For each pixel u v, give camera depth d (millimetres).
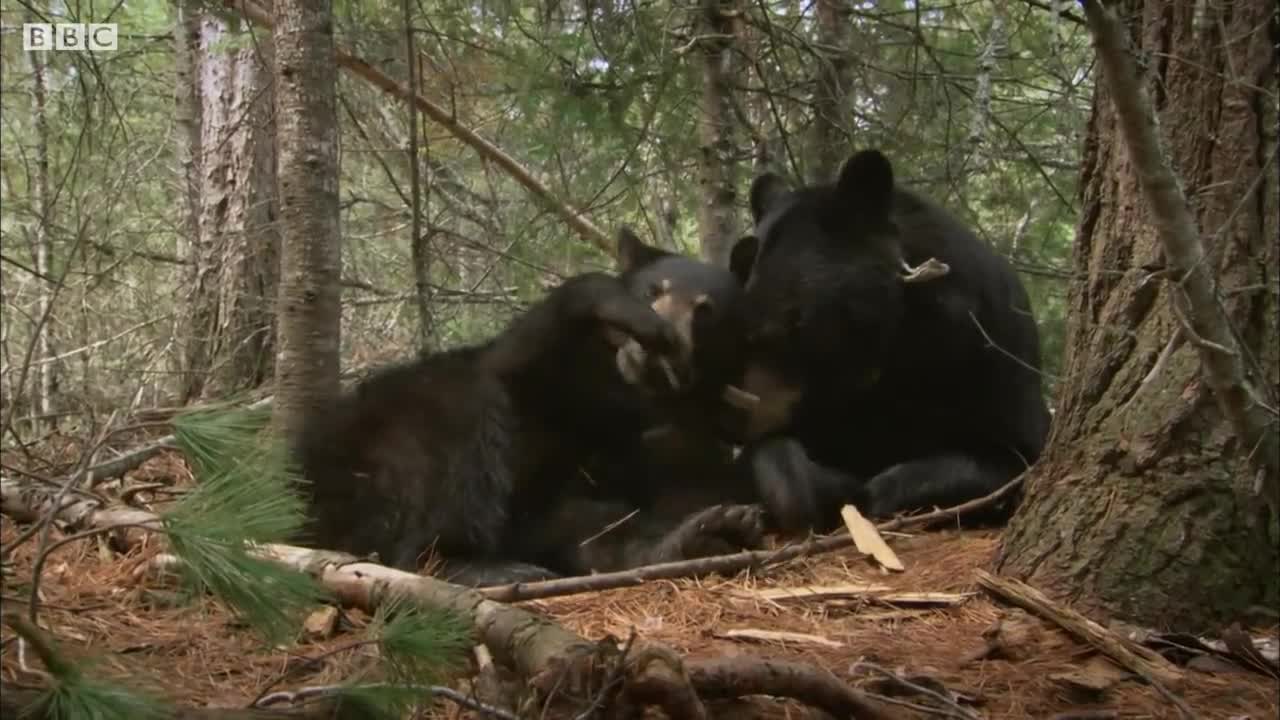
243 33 6594
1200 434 3768
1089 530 3891
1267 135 3758
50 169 8750
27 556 4500
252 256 8094
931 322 5496
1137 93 2799
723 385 5324
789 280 5367
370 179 10469
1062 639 3627
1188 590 3711
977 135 5961
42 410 7691
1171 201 2947
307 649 3451
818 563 4578
